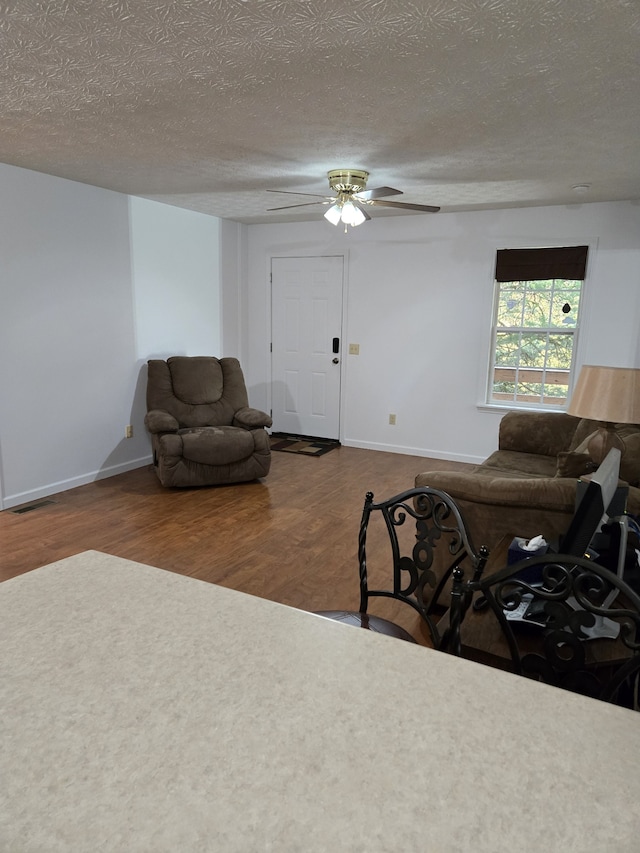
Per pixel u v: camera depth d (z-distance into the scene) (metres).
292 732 0.68
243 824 0.56
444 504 1.69
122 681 0.77
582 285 5.04
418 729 0.69
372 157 3.57
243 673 0.79
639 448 2.77
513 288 5.35
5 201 3.96
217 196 4.94
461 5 1.78
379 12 1.83
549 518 2.49
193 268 5.73
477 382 5.53
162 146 3.41
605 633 1.61
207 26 1.94
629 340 4.90
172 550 3.50
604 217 4.83
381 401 6.02
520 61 2.19
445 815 0.57
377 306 5.88
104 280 4.80
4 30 1.98
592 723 0.71
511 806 0.59
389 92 2.51
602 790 0.61
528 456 4.25
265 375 6.68
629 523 2.00
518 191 4.45
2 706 0.72
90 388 4.79
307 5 1.79
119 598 0.99
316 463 5.56
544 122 2.89
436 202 4.91
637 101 2.60
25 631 0.89
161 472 4.61
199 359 5.40
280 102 2.65
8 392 4.14
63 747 0.66
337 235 5.95
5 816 0.56
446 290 5.53
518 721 0.71
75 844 0.53
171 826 0.56
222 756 0.64
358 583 3.11
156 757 0.64
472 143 3.26
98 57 2.19
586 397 2.38
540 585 1.80
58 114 2.85
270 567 3.29
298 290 6.29
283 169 3.93
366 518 1.85
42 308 4.32
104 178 4.31
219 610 0.96
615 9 1.80
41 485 4.46
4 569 3.21
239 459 4.73
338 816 0.57
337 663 0.82
